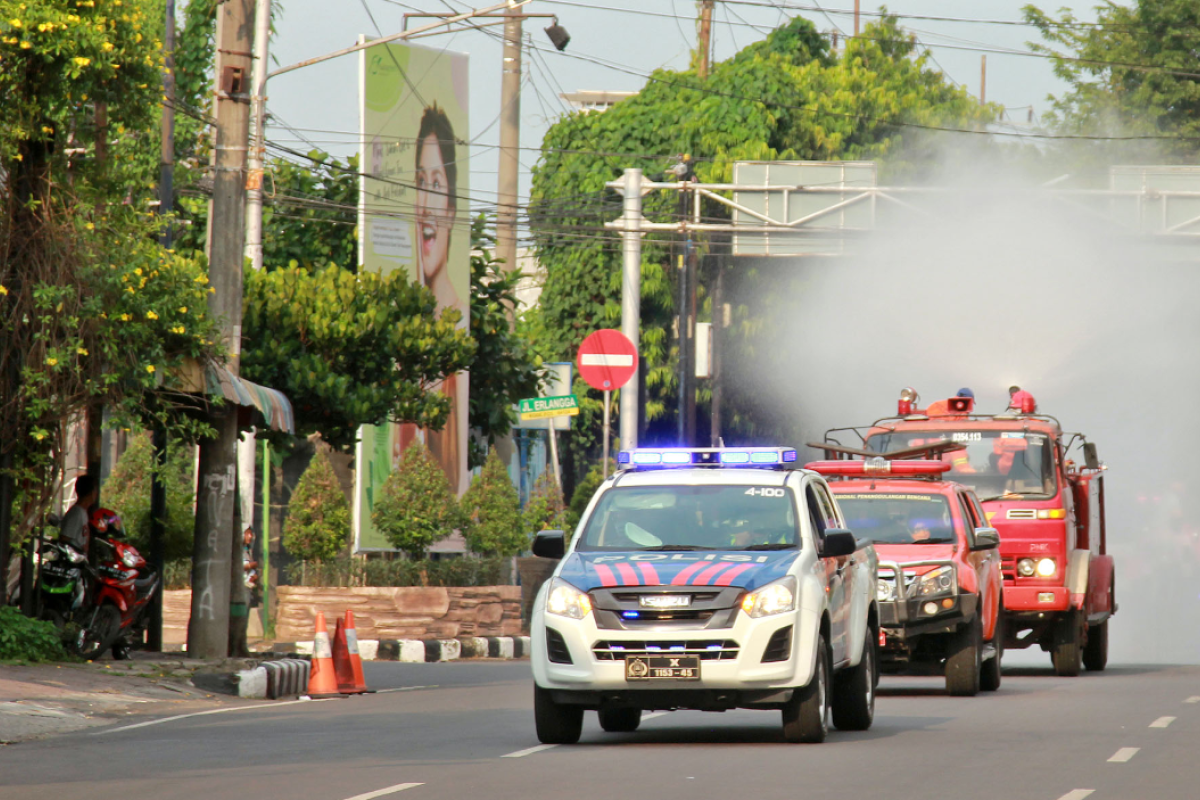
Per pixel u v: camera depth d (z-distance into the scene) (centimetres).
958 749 4506
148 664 6838
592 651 4444
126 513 8069
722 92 18875
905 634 6344
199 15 12562
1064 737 4838
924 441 8150
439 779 3891
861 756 4338
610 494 4991
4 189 6512
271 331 8638
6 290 6266
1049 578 7850
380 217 12100
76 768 4141
